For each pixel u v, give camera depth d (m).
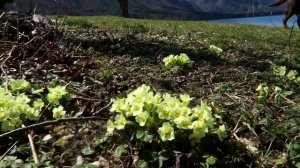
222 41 1.61
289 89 0.79
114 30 1.72
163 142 0.49
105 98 0.68
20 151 0.51
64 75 0.81
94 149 0.52
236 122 0.60
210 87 0.79
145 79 0.81
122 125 0.49
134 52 1.15
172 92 0.75
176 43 1.42
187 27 2.27
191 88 0.79
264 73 0.90
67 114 0.61
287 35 2.25
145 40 1.41
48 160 0.50
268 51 1.48
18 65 0.79
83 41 1.28
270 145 0.54
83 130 0.57
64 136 0.55
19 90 0.64
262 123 0.60
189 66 0.97
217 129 0.51
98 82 0.76
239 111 0.63
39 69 0.78
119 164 0.50
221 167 0.49
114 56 1.07
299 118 0.62
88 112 0.62
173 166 0.48
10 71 0.75
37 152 0.52
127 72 0.86
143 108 0.50
